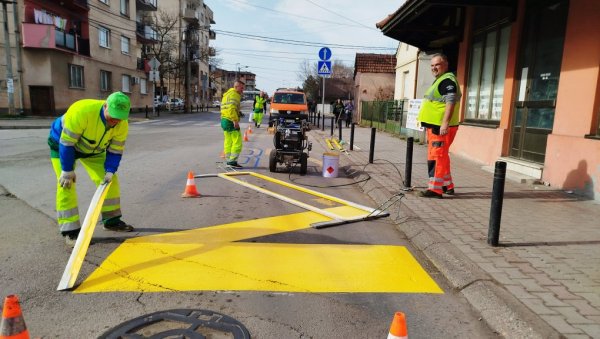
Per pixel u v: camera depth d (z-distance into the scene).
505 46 9.41
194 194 6.97
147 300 3.45
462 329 3.20
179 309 3.32
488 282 3.70
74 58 27.16
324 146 15.56
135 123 25.97
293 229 5.41
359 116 34.31
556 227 5.26
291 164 9.45
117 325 3.07
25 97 24.59
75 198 4.60
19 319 2.37
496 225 4.55
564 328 2.99
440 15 12.94
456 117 6.61
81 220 5.52
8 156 10.52
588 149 6.67
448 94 6.34
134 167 9.62
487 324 3.27
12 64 24.16
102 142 4.52
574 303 3.34
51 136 4.59
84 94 28.70
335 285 3.85
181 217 5.77
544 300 3.39
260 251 4.59
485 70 10.44
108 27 32.16
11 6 23.44
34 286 3.65
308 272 4.10
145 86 41.47
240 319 3.21
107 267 4.05
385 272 4.18
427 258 4.61
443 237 4.85
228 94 9.60
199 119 32.53
